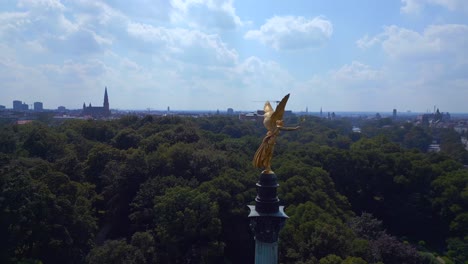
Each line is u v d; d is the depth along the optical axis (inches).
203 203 2527.1
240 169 3422.7
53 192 2476.6
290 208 2610.7
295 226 2377.0
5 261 2048.5
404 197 3774.6
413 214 3651.6
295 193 2844.5
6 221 2060.8
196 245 2485.2
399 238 3481.8
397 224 3764.8
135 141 4146.2
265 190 1099.9
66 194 2516.0
